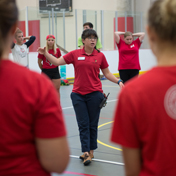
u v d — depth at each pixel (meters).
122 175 6.41
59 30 23.59
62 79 23.28
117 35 13.04
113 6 32.03
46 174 2.27
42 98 2.11
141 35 13.11
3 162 2.11
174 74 2.13
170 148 2.09
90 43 7.00
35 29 22.03
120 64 13.22
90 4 32.19
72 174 6.46
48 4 32.25
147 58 30.19
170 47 2.15
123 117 2.14
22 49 13.59
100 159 7.41
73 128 10.45
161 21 2.10
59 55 13.71
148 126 2.11
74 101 7.19
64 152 2.21
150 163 2.15
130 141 2.16
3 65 2.15
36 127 2.14
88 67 7.06
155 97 2.10
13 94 2.08
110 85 23.02
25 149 2.15
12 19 2.15
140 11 32.41
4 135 2.08
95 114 7.25
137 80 2.18
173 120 2.10
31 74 2.17
